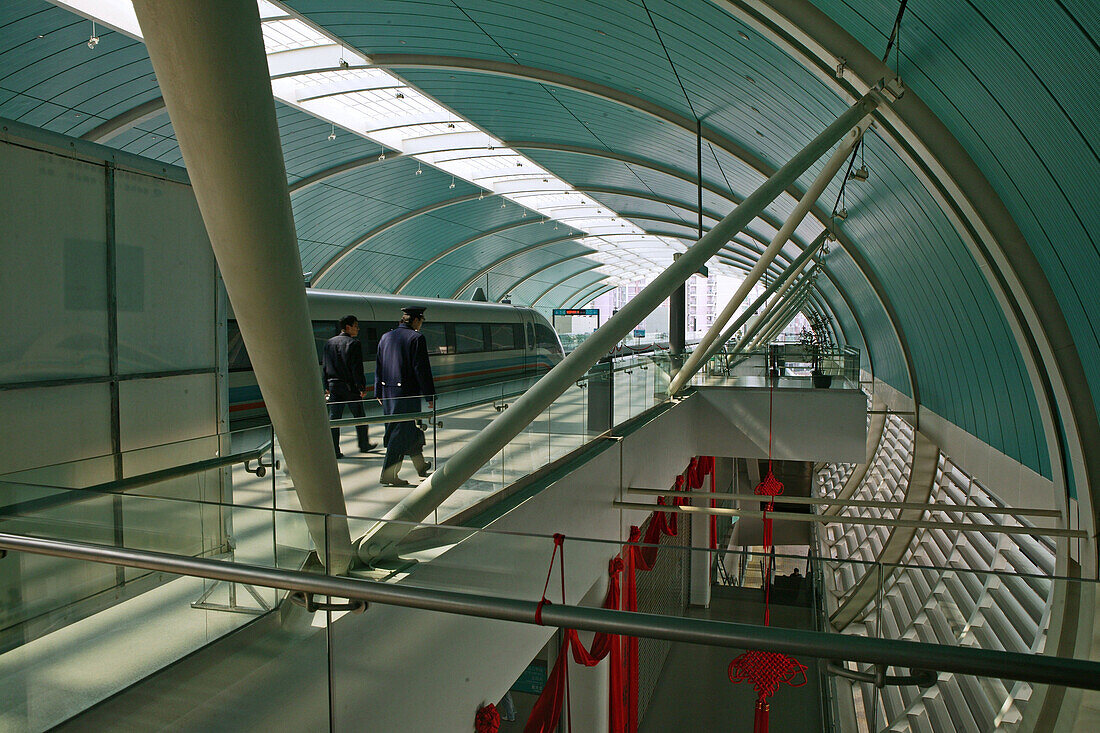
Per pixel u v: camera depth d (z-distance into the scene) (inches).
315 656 139.8
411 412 281.9
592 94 776.9
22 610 127.3
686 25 529.3
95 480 167.2
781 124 652.7
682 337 1162.6
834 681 118.4
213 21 102.0
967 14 338.3
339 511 178.9
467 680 190.2
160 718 136.2
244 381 486.6
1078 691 91.7
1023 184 416.5
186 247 241.4
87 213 205.0
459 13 608.7
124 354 217.8
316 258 1416.1
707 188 1131.3
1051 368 463.8
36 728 127.6
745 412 832.3
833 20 419.5
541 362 1047.0
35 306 190.7
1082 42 296.7
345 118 965.8
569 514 358.3
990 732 100.0
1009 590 109.8
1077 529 465.7
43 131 192.5
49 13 576.1
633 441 497.0
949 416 823.1
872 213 743.7
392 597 108.5
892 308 967.6
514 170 1291.8
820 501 491.5
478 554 143.9
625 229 1872.5
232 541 149.6
